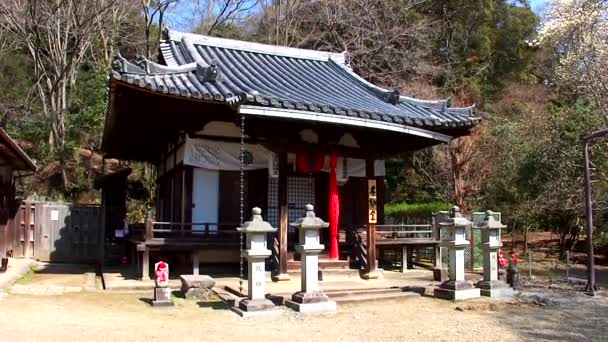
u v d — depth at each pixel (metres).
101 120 24.52
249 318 7.68
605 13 14.65
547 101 25.23
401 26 27.08
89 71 27.95
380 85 26.84
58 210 17.05
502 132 19.92
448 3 29.88
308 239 8.36
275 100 9.66
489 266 10.12
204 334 6.67
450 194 21.97
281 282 10.96
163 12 26.05
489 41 30.73
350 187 14.10
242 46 15.53
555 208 16.19
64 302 8.84
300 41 27.91
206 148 12.09
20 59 28.48
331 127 11.58
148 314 7.95
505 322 7.89
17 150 12.79
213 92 10.40
